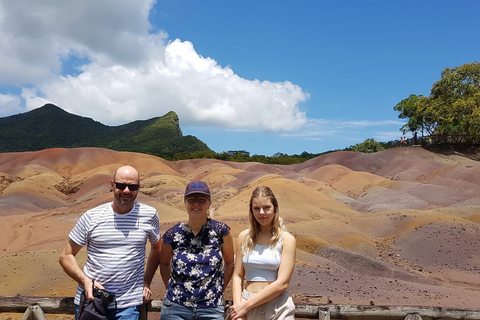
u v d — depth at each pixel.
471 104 54.41
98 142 197.25
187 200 3.98
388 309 4.63
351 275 14.22
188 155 94.06
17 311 4.67
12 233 24.81
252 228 4.04
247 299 3.85
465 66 57.88
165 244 4.10
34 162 63.44
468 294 12.74
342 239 21.53
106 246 4.02
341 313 4.60
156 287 10.74
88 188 50.25
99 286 3.89
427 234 21.42
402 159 58.12
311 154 103.44
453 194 36.78
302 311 4.63
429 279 15.74
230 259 4.23
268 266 3.90
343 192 44.53
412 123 63.91
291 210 30.23
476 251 18.94
